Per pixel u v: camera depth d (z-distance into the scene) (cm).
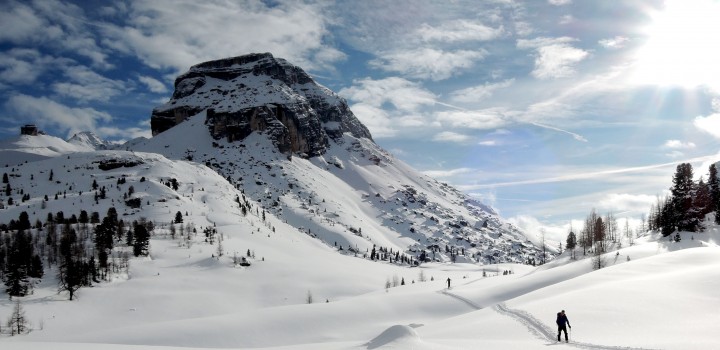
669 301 6306
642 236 19838
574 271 13650
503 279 17712
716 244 14825
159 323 13000
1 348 5828
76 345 6231
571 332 5653
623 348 4700
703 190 19150
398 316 13125
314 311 13325
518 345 5216
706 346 4484
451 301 13950
